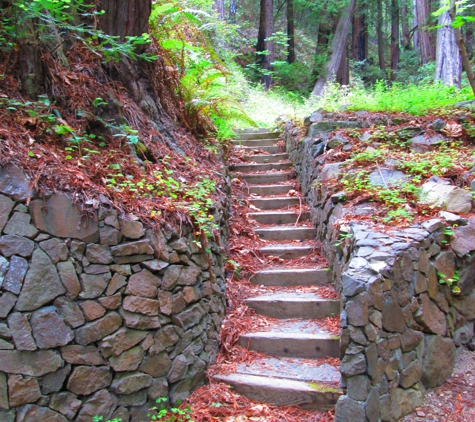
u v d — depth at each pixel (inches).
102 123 131.4
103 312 98.7
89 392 95.9
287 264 171.0
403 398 109.7
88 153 119.3
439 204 141.1
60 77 128.6
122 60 154.2
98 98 128.5
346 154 186.2
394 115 219.1
